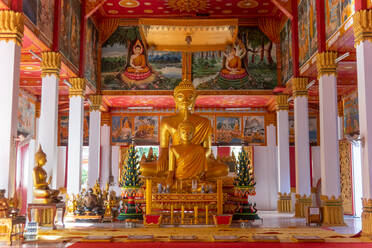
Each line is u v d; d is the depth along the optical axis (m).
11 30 9.41
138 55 19.06
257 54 18.94
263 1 17.66
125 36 19.17
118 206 14.20
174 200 11.69
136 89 18.86
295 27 15.65
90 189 12.88
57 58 12.56
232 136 21.73
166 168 13.40
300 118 14.90
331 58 12.20
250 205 11.71
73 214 12.77
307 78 15.12
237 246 7.59
